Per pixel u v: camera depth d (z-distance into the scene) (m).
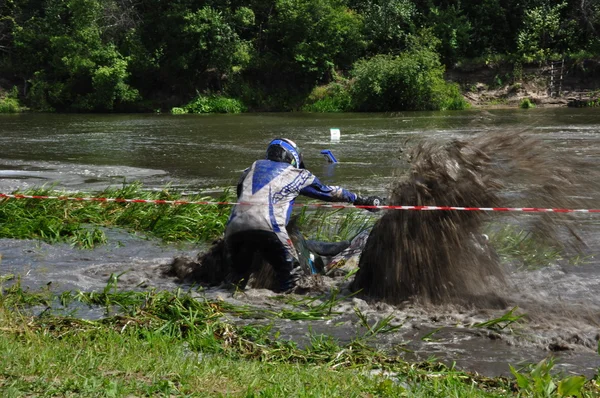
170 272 7.12
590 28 43.66
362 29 44.41
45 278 6.86
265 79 43.34
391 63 39.00
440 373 4.30
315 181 6.50
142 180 13.94
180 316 5.39
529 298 6.11
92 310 5.80
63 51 41.72
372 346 5.00
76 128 28.17
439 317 5.66
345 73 43.94
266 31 44.19
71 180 13.90
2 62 44.16
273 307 5.99
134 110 42.00
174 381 3.88
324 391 3.74
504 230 7.15
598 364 4.61
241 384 3.86
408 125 27.03
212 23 41.69
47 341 4.59
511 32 46.00
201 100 40.94
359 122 29.52
